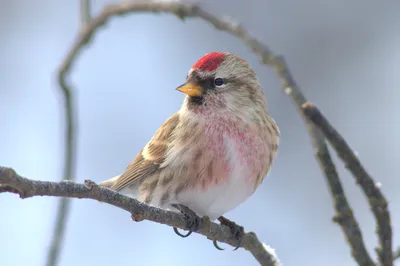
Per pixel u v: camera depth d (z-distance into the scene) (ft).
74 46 36.65
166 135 33.47
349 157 22.66
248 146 32.50
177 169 32.40
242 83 33.37
